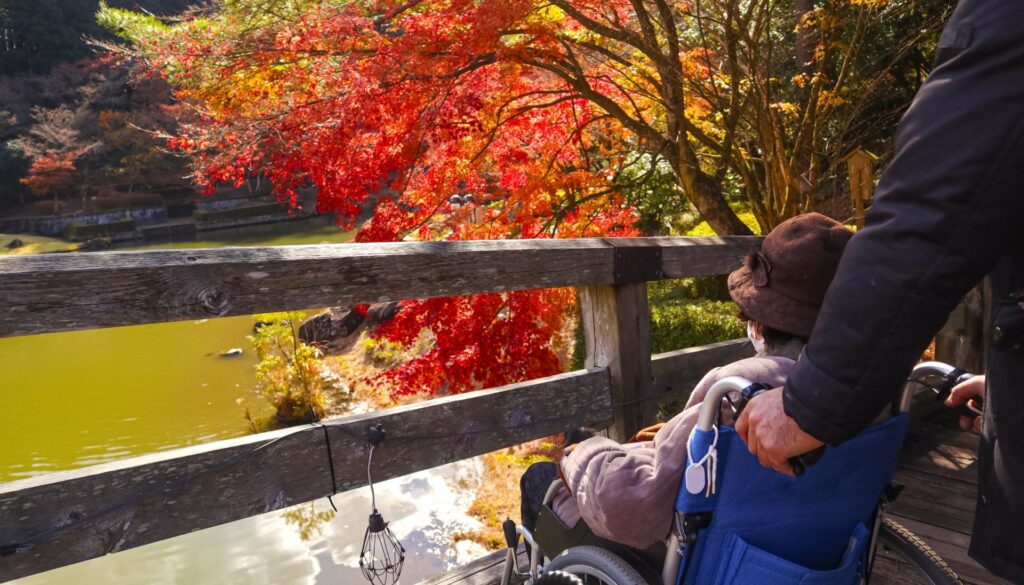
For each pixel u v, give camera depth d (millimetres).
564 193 7898
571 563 1597
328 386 15258
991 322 1081
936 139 872
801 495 1369
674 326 7500
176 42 6234
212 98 6477
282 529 8312
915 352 896
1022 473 1051
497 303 5207
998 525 1105
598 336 3055
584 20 6809
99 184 60938
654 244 3008
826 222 1483
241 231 54250
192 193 64438
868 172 7543
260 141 6066
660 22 7355
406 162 6004
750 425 1114
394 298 2309
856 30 7859
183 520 2029
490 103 6660
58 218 57188
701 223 12523
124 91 57781
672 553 1412
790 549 1429
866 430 1345
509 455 10047
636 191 11016
